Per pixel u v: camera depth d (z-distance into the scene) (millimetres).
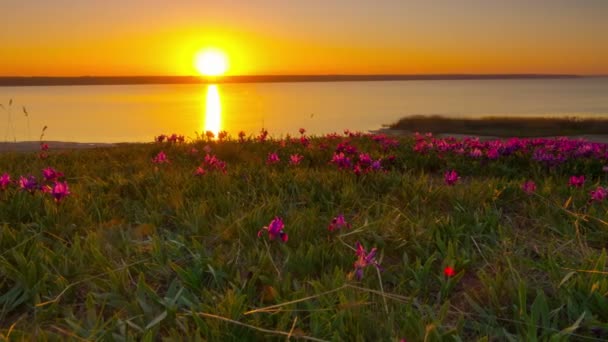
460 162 7629
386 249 3654
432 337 2303
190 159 8188
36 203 4496
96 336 2385
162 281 3158
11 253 3322
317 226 4016
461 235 3836
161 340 2477
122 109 100125
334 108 97562
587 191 5293
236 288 2832
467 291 3004
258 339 2402
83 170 6957
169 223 4375
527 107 96312
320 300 2664
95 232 3877
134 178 5844
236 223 3914
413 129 40438
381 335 2402
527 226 4324
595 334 2434
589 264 3150
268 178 5691
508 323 2594
